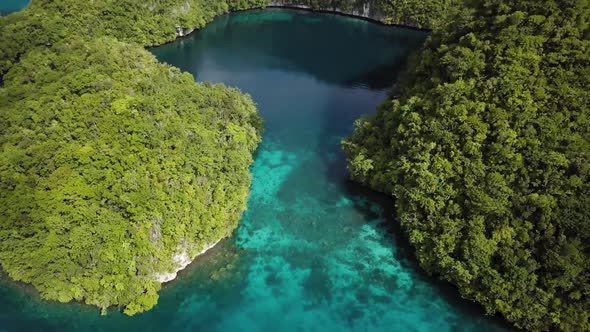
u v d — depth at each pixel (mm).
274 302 67688
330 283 70500
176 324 64375
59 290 63156
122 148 71188
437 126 74625
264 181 89438
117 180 67312
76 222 63688
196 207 70562
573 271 57406
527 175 64938
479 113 72312
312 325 64688
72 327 63406
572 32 69438
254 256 74562
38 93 80438
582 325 56969
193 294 68500
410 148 77750
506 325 63875
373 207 83625
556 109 67125
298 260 74062
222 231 73812
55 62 89188
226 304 67312
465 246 65062
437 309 66750
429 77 85625
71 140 72188
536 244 61656
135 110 76000
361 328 64312
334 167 93188
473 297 65062
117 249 63156
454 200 69875
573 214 59500
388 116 86500
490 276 62562
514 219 63719
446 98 74938
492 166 68062
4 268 64688
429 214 70750
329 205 84188
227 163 79562
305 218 81625
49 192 64938
